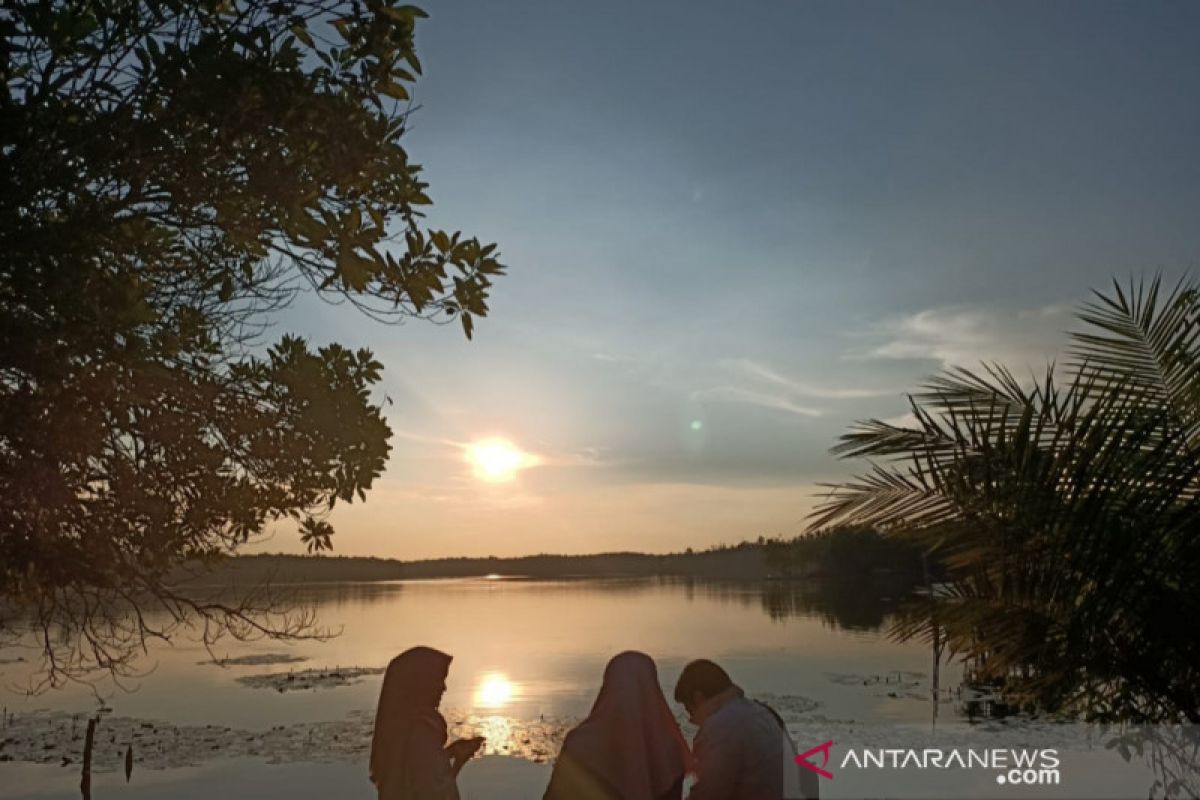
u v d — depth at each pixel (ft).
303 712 82.84
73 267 14.42
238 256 18.07
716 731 12.39
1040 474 16.79
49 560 16.93
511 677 117.08
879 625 189.78
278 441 19.63
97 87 14.94
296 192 15.84
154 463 18.16
